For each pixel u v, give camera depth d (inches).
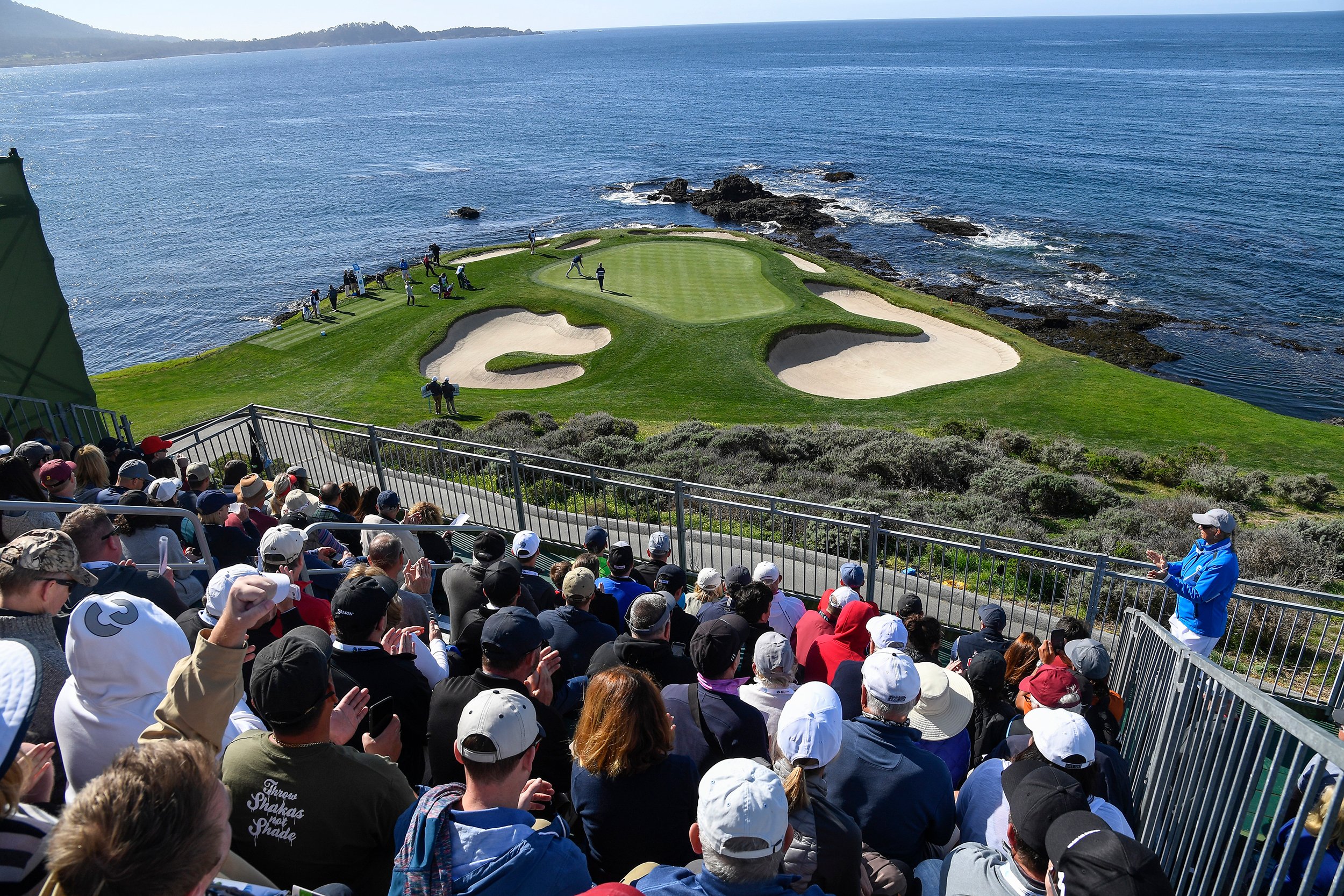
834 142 5083.7
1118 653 328.8
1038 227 2962.6
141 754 90.4
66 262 3024.1
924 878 168.1
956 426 1141.7
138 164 5241.1
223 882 107.6
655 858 157.8
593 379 1412.4
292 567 239.0
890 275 2429.9
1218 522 314.5
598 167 4517.7
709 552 509.7
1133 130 5255.9
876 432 987.3
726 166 4402.1
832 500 691.4
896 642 230.4
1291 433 1226.6
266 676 136.9
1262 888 163.9
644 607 223.9
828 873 147.2
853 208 3321.9
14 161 557.3
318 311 1756.9
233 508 349.4
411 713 194.4
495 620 180.9
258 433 676.7
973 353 1604.3
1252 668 386.9
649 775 156.6
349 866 142.5
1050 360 1529.3
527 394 1357.0
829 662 264.1
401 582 313.0
